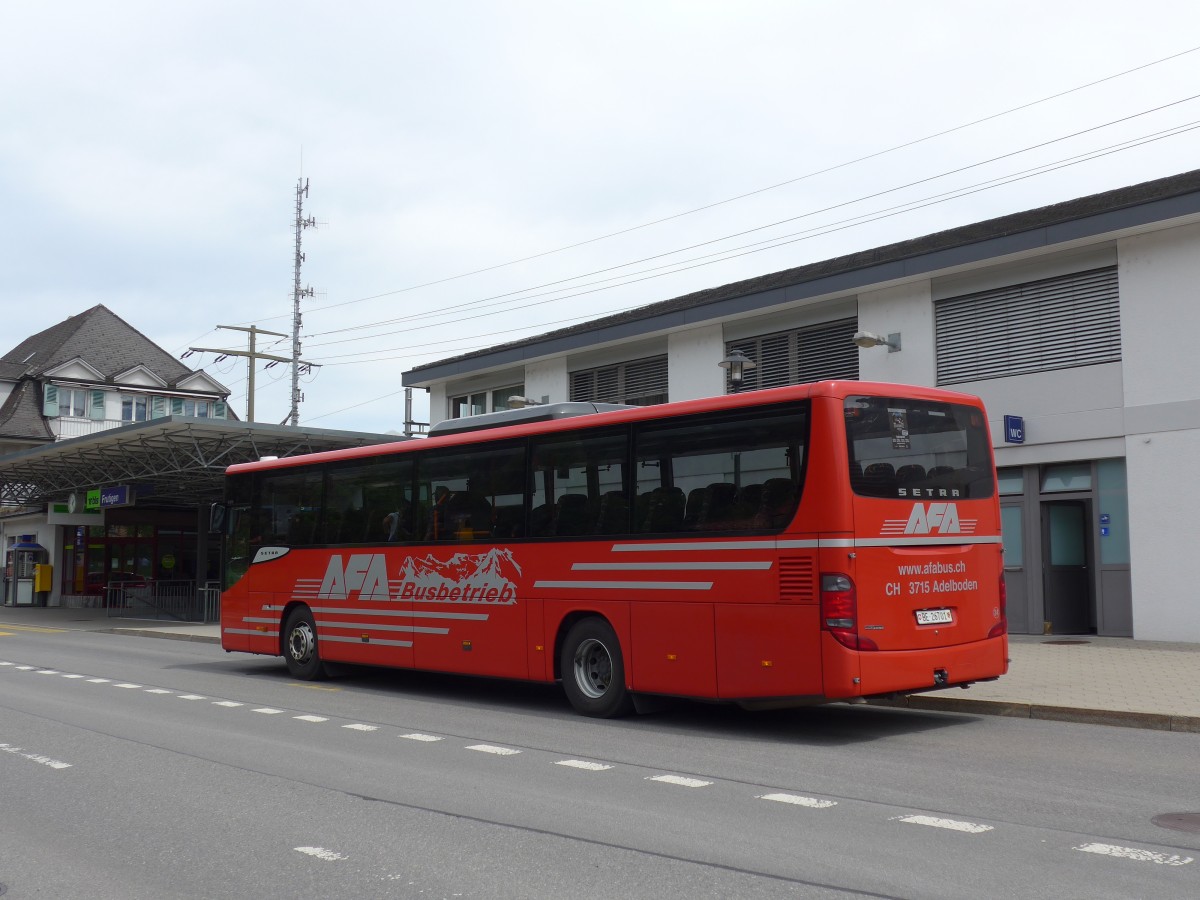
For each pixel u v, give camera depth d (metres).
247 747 9.81
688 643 10.61
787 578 9.89
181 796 7.75
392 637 13.98
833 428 9.78
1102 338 17.91
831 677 9.55
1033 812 7.04
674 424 10.98
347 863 6.02
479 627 12.80
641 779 8.27
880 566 9.85
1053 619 18.39
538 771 8.61
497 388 30.38
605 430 11.63
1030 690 12.23
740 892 5.39
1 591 45.22
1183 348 16.88
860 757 9.17
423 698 13.57
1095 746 9.60
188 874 5.84
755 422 10.30
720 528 10.44
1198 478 16.61
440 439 13.65
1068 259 18.31
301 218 48.75
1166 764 8.71
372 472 14.62
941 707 11.89
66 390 51.41
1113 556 17.75
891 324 20.70
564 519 11.93
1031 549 18.59
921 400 10.56
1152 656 15.05
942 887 5.41
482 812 7.18
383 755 9.38
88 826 6.90
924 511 10.31
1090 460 18.08
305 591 15.48
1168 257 17.09
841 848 6.19
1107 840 6.30
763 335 23.23
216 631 27.08
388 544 14.17
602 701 11.48
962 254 19.08
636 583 11.11
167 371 55.62
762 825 6.75
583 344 26.38
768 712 11.98
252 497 16.75
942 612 10.34
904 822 6.79
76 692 14.27
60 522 38.09
